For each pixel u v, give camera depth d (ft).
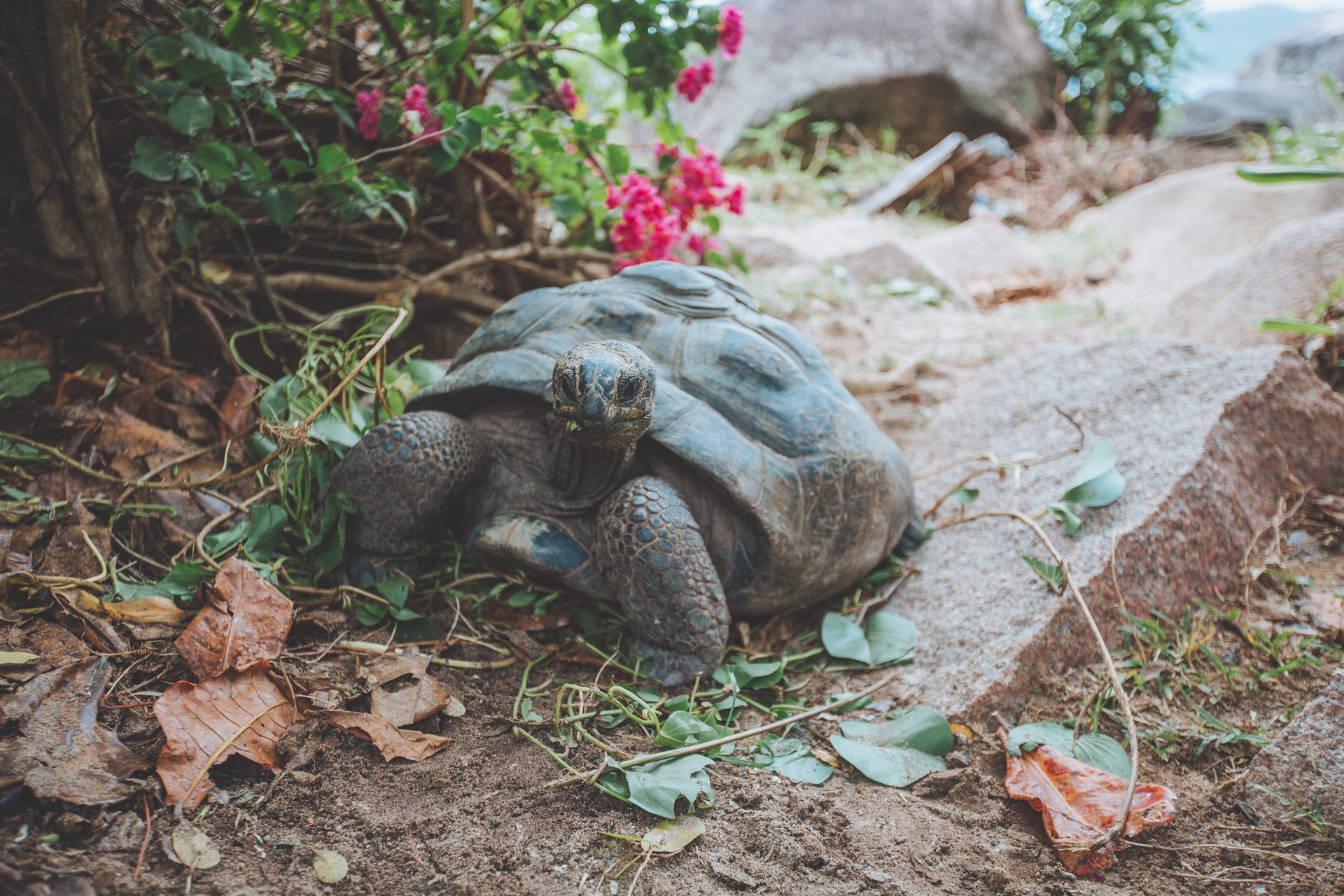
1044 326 15.43
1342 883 5.02
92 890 4.04
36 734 4.72
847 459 7.02
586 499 6.66
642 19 9.42
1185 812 5.60
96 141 7.52
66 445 7.10
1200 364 9.25
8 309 7.79
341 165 7.86
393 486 6.48
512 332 7.25
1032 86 31.30
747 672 6.59
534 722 5.87
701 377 6.82
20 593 5.70
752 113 29.35
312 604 6.46
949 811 5.52
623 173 10.37
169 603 5.92
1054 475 8.49
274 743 5.20
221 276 9.04
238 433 7.36
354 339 8.02
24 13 6.97
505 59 9.70
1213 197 19.39
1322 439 8.57
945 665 6.83
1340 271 11.23
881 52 29.66
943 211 26.63
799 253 18.61
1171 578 7.27
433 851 4.75
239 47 7.77
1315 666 6.64
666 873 4.81
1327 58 31.65
